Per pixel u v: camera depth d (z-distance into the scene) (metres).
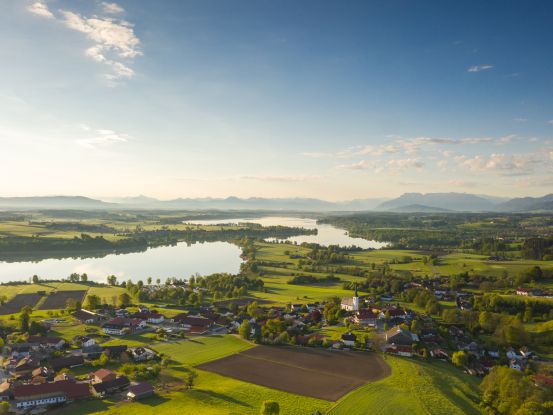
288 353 177.88
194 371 158.25
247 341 194.62
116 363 168.12
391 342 187.75
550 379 159.50
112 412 126.44
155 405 130.75
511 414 132.00
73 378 151.75
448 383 150.75
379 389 140.38
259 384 146.00
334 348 183.50
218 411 125.94
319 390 140.75
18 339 193.12
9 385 143.12
